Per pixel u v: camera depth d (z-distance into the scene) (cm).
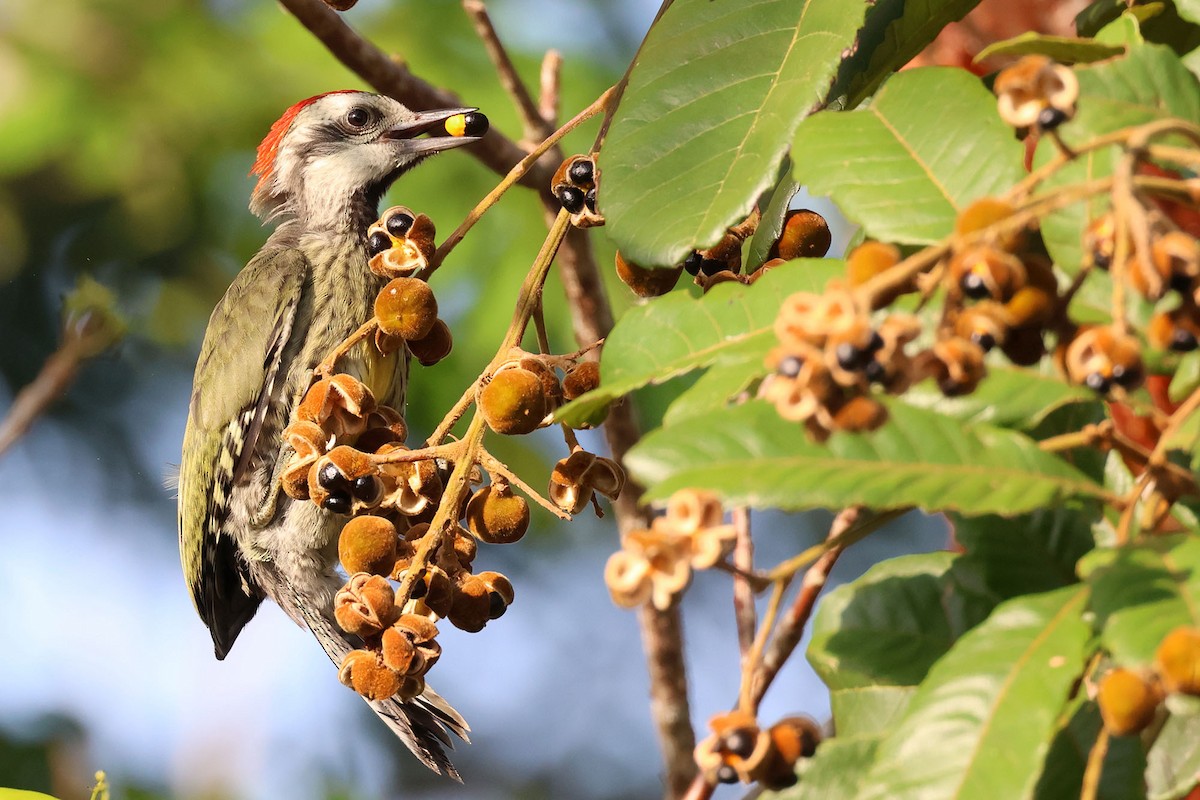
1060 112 443
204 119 622
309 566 491
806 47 455
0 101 610
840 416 440
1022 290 442
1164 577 442
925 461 444
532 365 457
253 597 495
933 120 452
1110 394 442
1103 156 448
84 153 617
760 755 444
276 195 505
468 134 480
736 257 459
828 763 449
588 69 606
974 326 441
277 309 491
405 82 483
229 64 625
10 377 675
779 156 454
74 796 662
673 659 475
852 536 446
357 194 495
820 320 440
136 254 645
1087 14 459
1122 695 441
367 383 483
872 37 461
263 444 491
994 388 446
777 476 443
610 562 443
